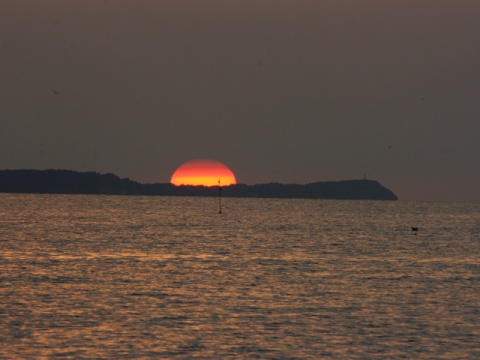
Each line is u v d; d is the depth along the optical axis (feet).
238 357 516.32
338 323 613.11
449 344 554.87
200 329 587.27
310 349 536.83
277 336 569.23
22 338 552.82
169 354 520.42
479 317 642.22
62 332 571.28
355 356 522.88
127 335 565.53
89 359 506.48
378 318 633.61
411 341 561.02
